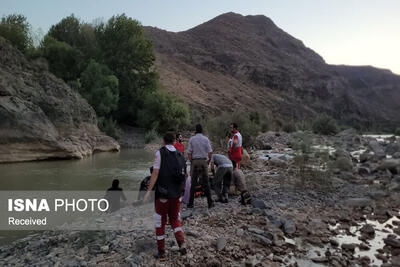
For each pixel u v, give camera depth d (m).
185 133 31.20
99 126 24.67
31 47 29.03
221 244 4.21
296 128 34.66
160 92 31.45
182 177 3.93
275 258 3.95
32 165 13.68
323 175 7.96
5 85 15.23
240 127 18.59
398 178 8.49
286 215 5.61
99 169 12.62
